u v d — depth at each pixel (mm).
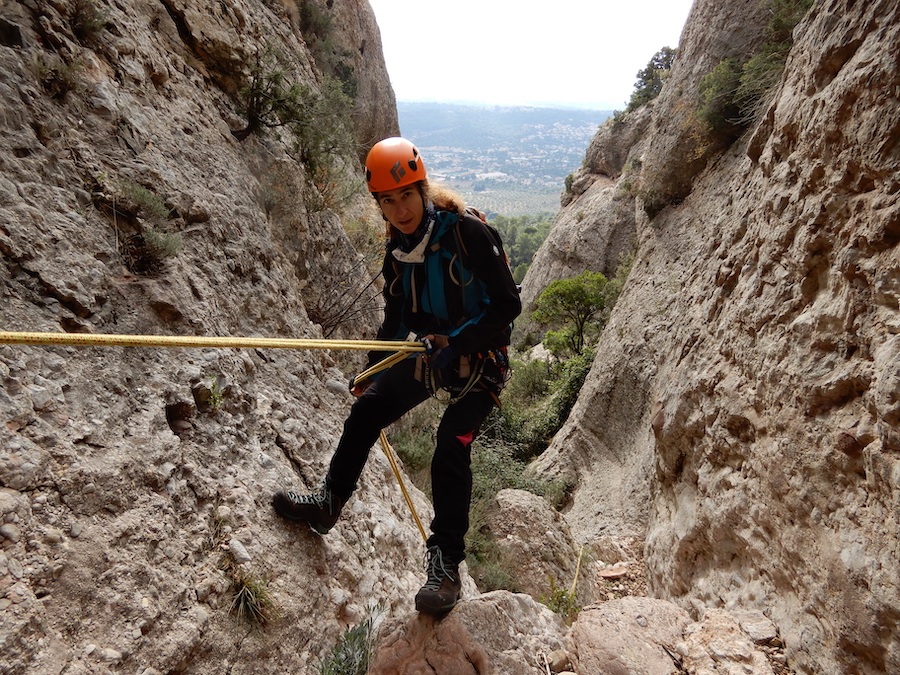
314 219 8266
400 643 2467
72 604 2260
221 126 6340
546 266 43094
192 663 2559
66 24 4297
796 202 4137
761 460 4188
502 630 2531
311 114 7914
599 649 2637
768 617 3891
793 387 3783
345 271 8648
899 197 2967
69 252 3242
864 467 3072
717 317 5711
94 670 2186
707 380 5410
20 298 2871
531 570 7875
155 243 3844
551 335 30547
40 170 3410
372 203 13094
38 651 2066
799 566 3596
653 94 41531
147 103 4984
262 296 5188
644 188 18828
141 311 3484
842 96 3498
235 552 3002
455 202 2355
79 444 2648
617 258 37219
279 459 3895
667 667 2641
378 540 4234
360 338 8539
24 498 2311
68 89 3992
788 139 4609
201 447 3309
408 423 8703
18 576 2145
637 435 14078
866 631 2885
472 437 2643
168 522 2822
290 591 3154
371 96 24938
